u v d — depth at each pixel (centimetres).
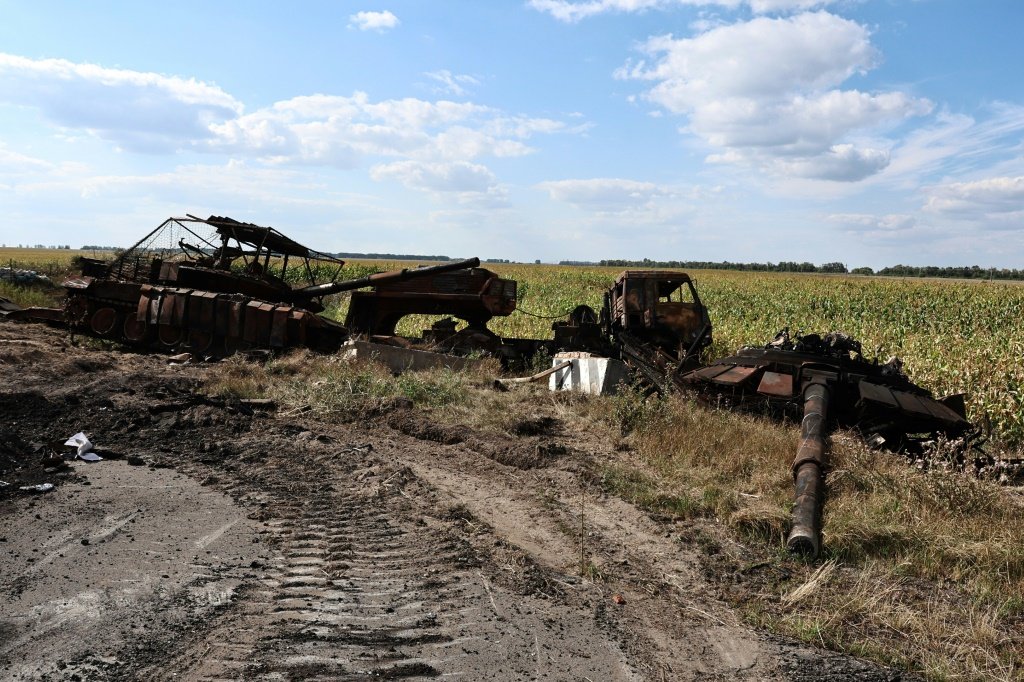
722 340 2084
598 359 1183
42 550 533
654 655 421
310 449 830
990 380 1315
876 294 4222
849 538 583
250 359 1419
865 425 972
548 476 766
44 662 384
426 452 852
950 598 514
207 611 446
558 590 495
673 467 779
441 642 418
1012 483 852
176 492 676
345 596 472
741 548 585
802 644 443
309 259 1783
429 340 1617
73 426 888
